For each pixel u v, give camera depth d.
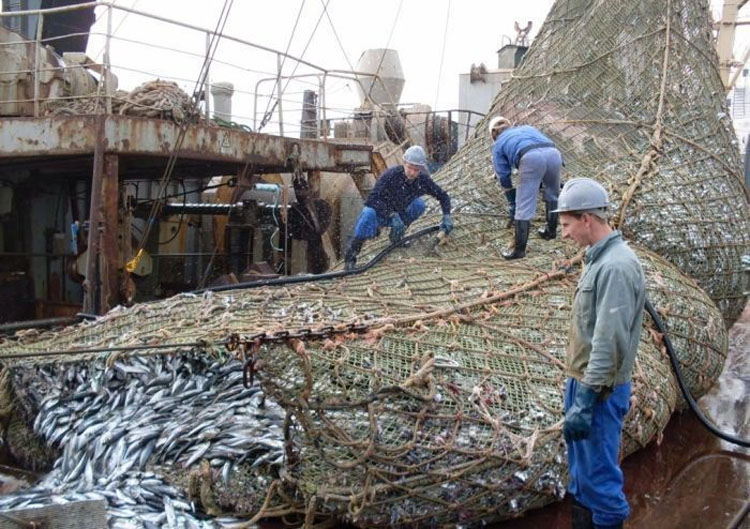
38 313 11.86
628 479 6.14
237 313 6.52
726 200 10.21
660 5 11.21
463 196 10.52
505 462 4.95
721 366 8.42
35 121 9.55
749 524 5.32
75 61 12.34
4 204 12.22
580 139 10.60
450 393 5.11
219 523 4.89
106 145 9.34
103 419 6.09
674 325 7.54
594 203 4.31
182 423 5.63
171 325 6.43
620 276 4.17
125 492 5.05
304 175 12.96
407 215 9.53
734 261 9.95
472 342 5.86
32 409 6.71
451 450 4.81
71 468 5.75
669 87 10.78
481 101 21.48
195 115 10.89
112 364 5.90
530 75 11.99
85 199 13.41
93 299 9.25
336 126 19.47
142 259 12.41
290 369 4.80
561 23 12.23
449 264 8.59
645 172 9.84
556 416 5.36
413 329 5.77
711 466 6.46
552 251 8.93
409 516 4.84
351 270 8.56
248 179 11.83
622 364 4.26
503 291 7.12
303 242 15.02
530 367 5.75
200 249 16.14
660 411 6.40
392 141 18.06
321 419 4.68
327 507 4.79
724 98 11.70
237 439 5.23
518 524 5.30
